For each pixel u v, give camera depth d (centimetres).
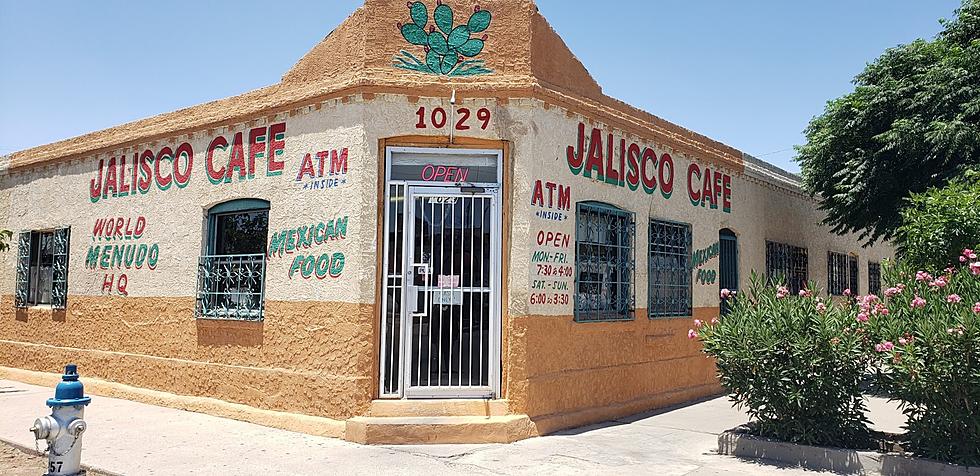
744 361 740
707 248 1201
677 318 1120
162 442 796
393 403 823
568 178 913
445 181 859
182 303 1027
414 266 848
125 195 1135
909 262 943
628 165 1027
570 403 905
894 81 1238
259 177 948
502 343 848
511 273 847
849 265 1831
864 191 1270
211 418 931
